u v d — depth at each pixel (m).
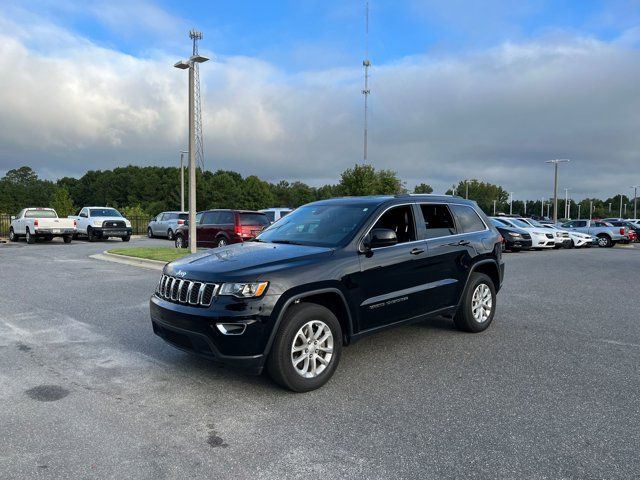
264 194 115.50
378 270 5.06
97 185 119.81
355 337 4.90
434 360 5.37
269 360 4.30
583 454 3.34
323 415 3.95
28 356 5.44
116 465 3.17
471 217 6.62
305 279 4.43
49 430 3.65
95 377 4.79
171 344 4.72
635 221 43.47
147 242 26.00
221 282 4.25
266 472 3.10
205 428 3.71
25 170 143.00
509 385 4.63
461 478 3.04
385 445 3.46
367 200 5.68
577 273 13.32
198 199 106.81
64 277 11.58
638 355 5.58
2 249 20.20
